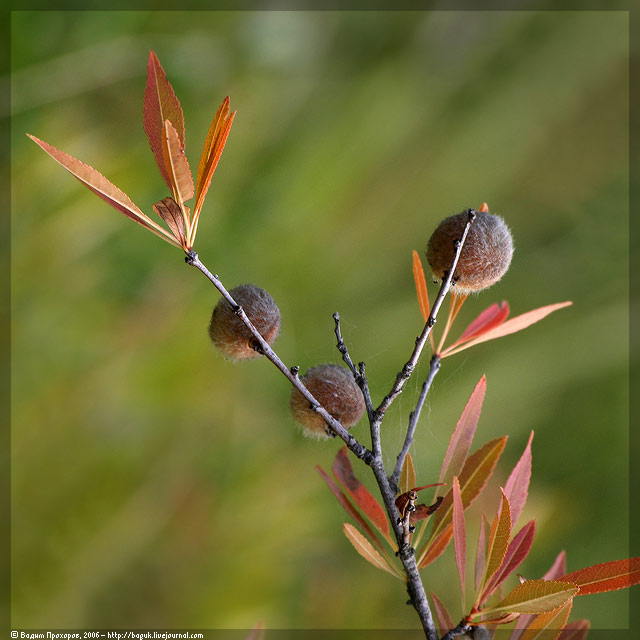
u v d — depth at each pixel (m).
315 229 1.50
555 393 1.55
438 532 0.86
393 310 1.52
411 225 1.58
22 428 1.21
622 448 1.56
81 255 1.34
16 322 1.27
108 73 1.37
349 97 1.56
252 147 1.50
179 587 1.16
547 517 1.40
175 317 1.38
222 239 1.44
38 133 1.32
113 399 1.28
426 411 1.37
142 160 1.40
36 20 1.30
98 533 1.17
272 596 1.19
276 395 1.41
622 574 0.83
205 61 1.46
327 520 1.30
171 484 1.24
